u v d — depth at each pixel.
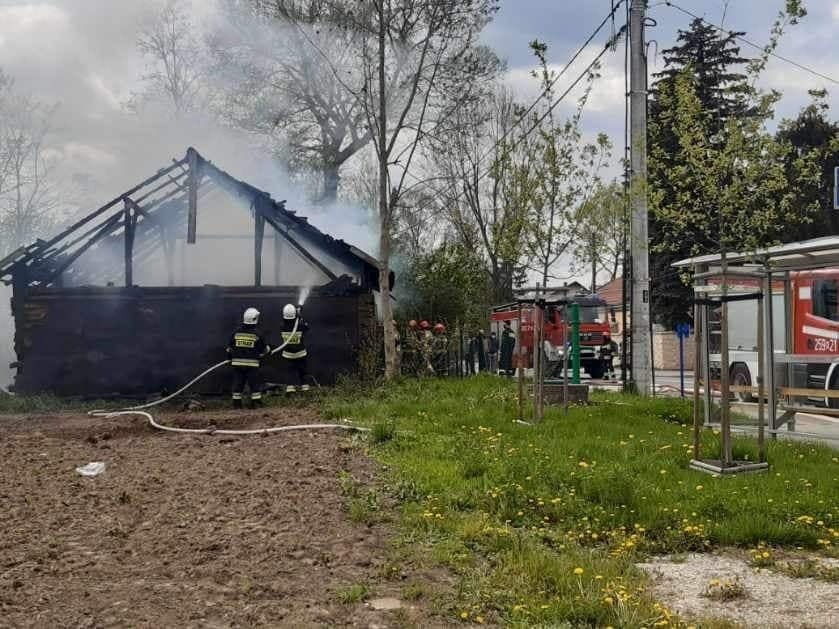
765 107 10.99
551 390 14.34
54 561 5.70
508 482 7.76
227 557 5.77
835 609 5.00
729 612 4.96
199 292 17.55
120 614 4.68
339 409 13.57
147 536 6.29
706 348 12.05
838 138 11.62
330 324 18.05
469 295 27.27
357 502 7.16
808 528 6.75
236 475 8.47
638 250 16.23
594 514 6.97
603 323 28.77
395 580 5.37
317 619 4.64
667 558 6.20
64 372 17.11
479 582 5.27
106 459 9.64
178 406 16.09
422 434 11.09
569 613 4.74
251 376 16.38
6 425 13.26
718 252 12.38
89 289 17.30
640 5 16.02
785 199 11.37
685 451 9.68
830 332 15.97
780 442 10.84
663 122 12.44
